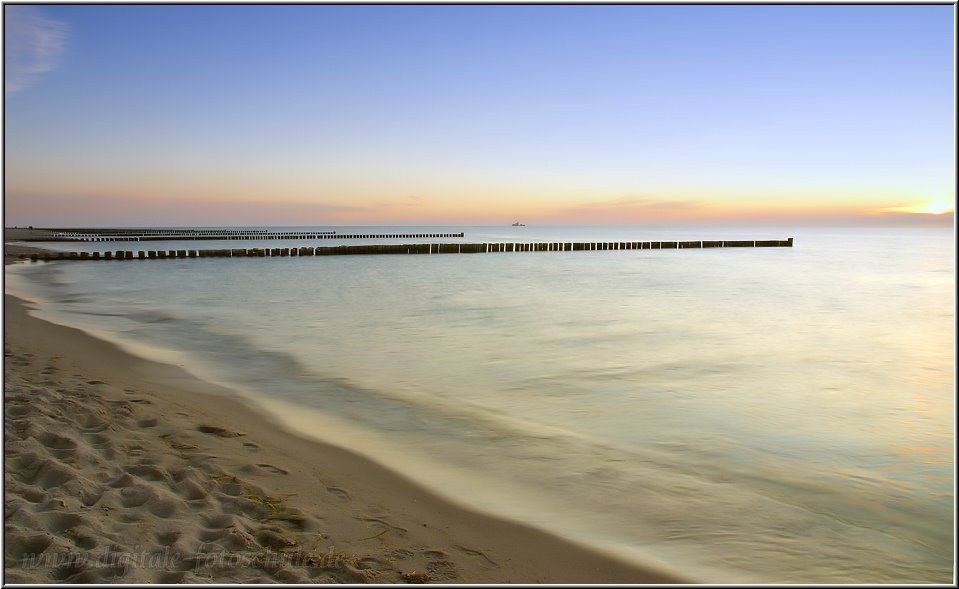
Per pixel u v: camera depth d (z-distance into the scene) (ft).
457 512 15.48
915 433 23.35
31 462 15.38
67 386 24.27
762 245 237.04
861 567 13.53
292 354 37.04
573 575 12.61
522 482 17.87
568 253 188.65
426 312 56.70
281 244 257.14
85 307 58.59
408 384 30.09
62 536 12.04
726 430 23.43
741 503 16.76
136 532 12.50
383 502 15.75
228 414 23.16
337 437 21.47
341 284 85.25
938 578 13.10
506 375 32.14
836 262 145.38
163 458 17.02
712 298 70.44
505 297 69.72
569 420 24.44
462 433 22.50
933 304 65.98
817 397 28.37
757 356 37.63
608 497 16.93
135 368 31.14
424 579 11.93
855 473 19.26
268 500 15.02
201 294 71.61
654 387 29.91
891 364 35.63
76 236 292.20
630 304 63.98
